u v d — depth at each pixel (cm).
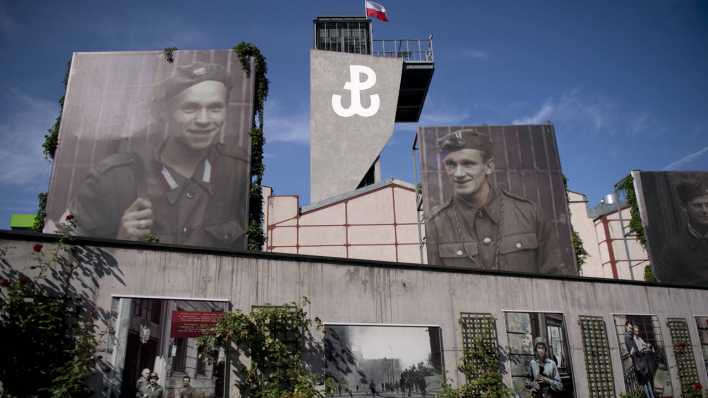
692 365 1853
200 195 2036
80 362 1099
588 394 1614
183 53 2220
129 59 2198
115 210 1997
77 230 1955
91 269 1199
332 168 3481
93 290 1187
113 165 2047
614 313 1759
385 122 3616
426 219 2397
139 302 1214
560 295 1683
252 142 2134
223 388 1224
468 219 2408
